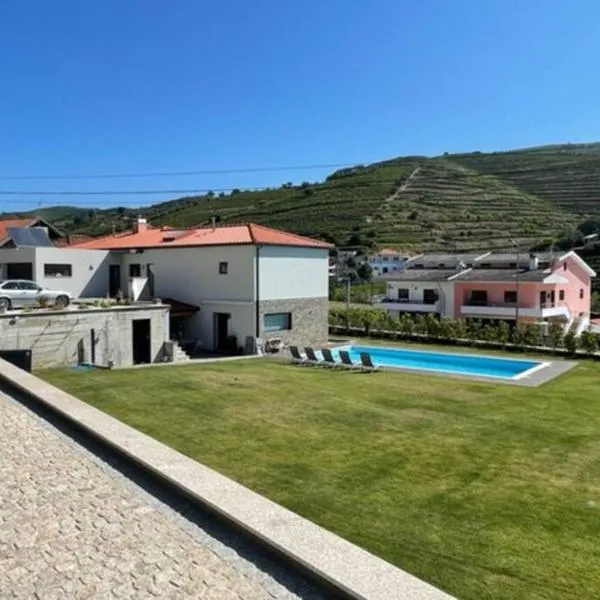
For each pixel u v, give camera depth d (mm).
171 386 15211
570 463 9250
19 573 4969
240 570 5051
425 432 11062
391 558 5891
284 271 28234
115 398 13492
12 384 12250
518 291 40812
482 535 6477
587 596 5207
